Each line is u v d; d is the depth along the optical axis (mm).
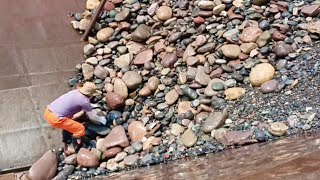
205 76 7762
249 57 7844
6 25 8945
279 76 7414
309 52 7613
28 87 8102
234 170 5320
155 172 6312
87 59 8531
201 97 7555
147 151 7152
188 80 7832
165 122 7453
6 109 7742
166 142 7176
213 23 8461
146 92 7898
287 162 5027
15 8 9219
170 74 8047
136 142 7312
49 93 8102
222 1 8609
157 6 9062
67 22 9281
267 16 8344
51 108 7145
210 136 6980
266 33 7926
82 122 7594
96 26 9023
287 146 5828
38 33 8984
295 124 6555
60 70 8492
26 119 7672
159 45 8516
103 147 7312
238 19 8391
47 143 7484
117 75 8266
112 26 8984
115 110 7832
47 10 9352
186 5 8953
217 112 7160
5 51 8547
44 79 8289
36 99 7969
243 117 7027
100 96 7992
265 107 7039
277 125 6559
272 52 7781
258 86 7430
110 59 8570
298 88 7121
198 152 6812
